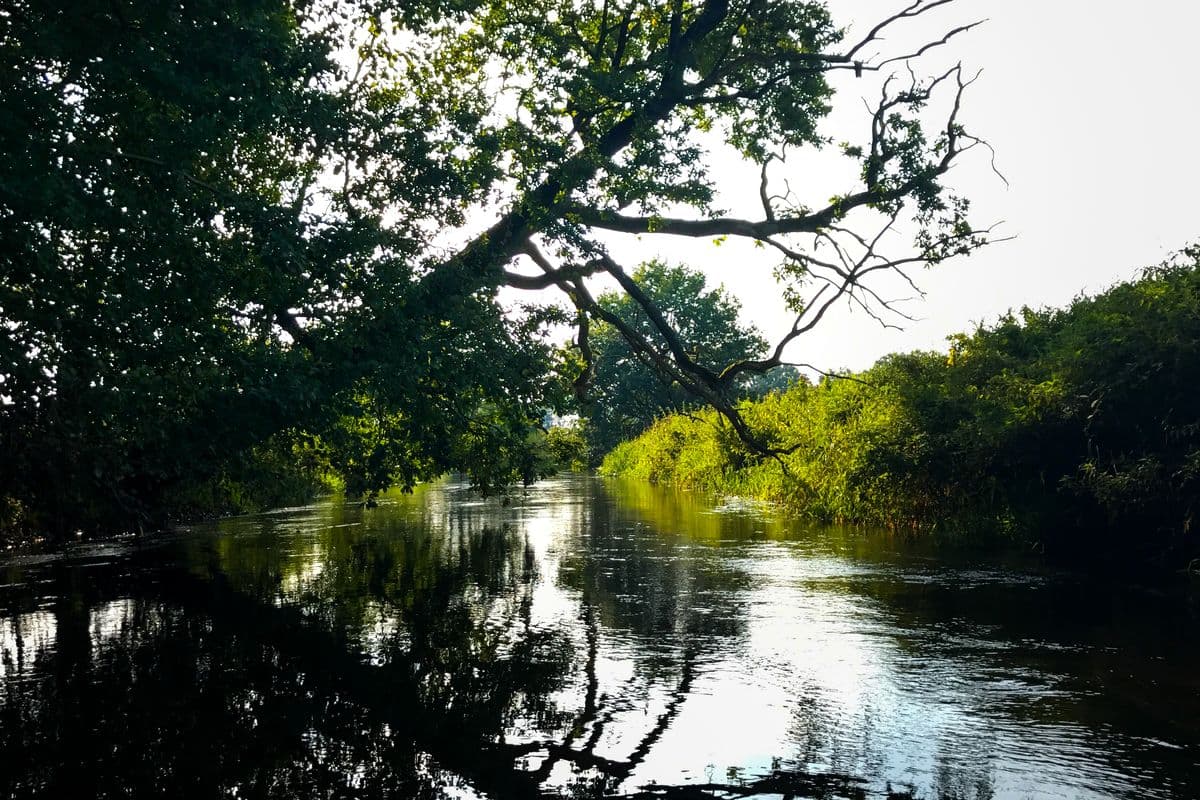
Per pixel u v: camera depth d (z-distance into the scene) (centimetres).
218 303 1112
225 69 798
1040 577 1423
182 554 1828
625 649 1011
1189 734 709
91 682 899
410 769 668
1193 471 1408
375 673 921
